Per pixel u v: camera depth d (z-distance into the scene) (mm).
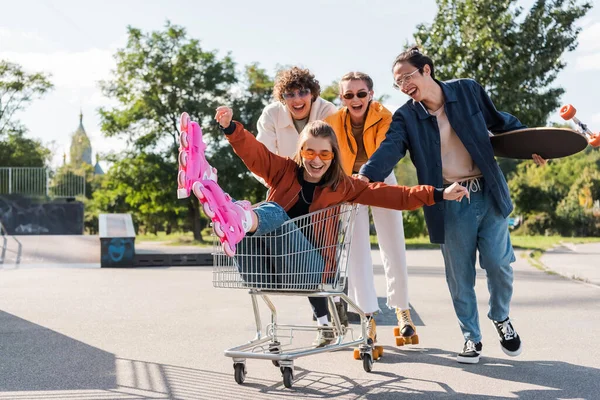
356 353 5152
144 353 5391
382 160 4605
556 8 24703
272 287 4273
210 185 3799
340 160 4348
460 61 24750
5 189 31875
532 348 5520
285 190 4492
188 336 6188
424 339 6000
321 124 4344
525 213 49781
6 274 13602
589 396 4035
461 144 4785
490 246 4789
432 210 4770
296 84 5211
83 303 8703
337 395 4078
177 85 37156
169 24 37781
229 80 37406
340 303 5883
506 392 4133
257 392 4164
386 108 5293
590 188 49312
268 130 5520
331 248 4402
